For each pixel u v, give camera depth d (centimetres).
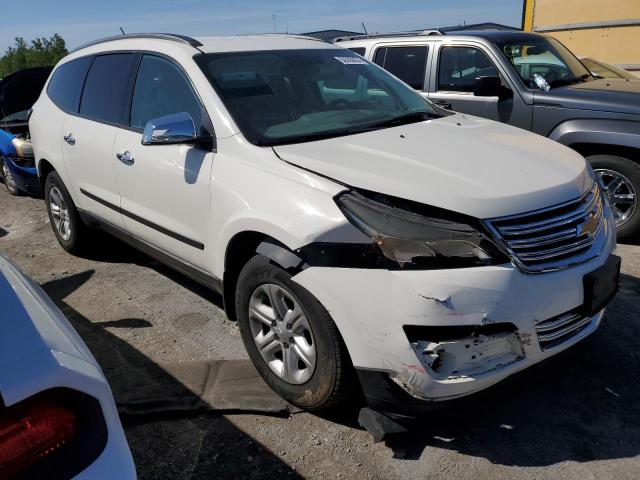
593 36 886
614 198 515
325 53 415
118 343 371
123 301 432
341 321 251
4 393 139
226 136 322
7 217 683
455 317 238
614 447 268
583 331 281
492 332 247
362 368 252
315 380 274
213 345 364
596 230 284
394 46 670
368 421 263
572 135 523
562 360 334
